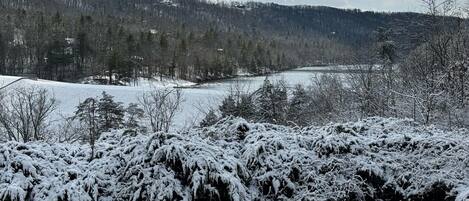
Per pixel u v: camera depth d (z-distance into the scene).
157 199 5.64
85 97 38.22
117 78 70.81
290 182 6.40
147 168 5.93
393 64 23.81
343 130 7.54
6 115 21.61
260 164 6.61
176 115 28.33
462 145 6.77
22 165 5.72
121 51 79.00
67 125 23.64
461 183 6.14
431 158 6.80
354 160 6.64
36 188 5.53
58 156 6.41
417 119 11.99
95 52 80.94
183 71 79.25
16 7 117.31
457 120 10.72
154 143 6.08
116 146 6.93
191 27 157.25
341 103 20.66
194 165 5.87
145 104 26.86
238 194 5.75
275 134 7.12
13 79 42.16
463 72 13.46
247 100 20.92
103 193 5.96
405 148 7.14
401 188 6.48
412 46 20.70
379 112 16.83
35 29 86.94
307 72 63.44
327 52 97.69
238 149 6.98
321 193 6.35
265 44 121.25
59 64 74.81
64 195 5.48
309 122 20.75
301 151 6.75
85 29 92.19
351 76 22.34
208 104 31.11
